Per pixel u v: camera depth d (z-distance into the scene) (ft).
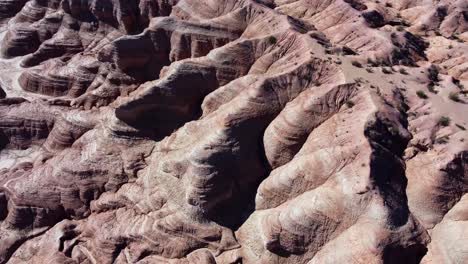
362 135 140.36
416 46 192.54
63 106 205.57
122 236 153.79
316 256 132.36
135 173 169.37
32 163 192.65
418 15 224.94
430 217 133.39
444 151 140.36
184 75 173.78
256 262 139.85
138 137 176.45
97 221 162.81
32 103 208.44
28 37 248.32
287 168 146.82
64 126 194.70
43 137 203.21
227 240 146.61
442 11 222.07
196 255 146.30
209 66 174.91
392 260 124.26
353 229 129.39
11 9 278.67
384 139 142.82
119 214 161.89
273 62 172.04
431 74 171.94
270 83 159.94
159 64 199.00
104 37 234.79
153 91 172.65
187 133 165.99
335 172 138.72
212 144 153.69
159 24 194.59
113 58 199.41
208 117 166.71
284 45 172.76
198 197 150.10
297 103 156.56
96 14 235.61
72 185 172.45
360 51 180.55
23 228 171.73
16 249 168.25
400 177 139.03
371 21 197.47
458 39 207.82
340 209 132.36
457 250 125.70
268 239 137.90
